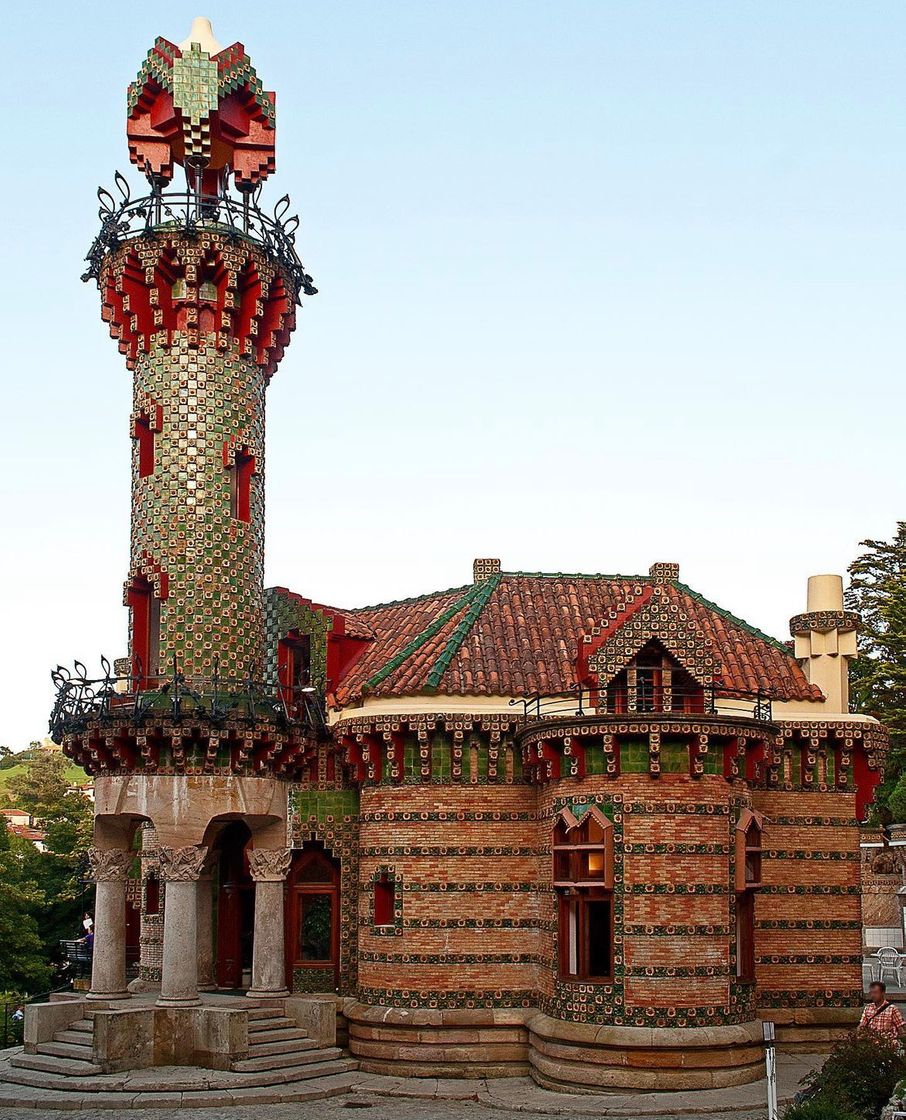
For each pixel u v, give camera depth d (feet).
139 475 108.68
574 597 120.26
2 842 181.68
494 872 101.30
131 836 105.91
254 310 109.50
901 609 191.01
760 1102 82.69
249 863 104.68
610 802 92.22
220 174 118.32
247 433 109.50
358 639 116.57
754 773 95.50
